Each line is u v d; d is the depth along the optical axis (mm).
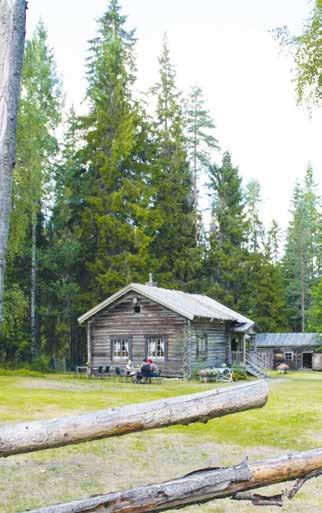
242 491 3426
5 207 3930
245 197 61344
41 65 34719
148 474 8562
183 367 28422
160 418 3393
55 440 3207
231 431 12367
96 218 39312
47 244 38781
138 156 43312
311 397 19766
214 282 49188
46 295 38906
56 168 39656
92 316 31031
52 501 7078
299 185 64875
